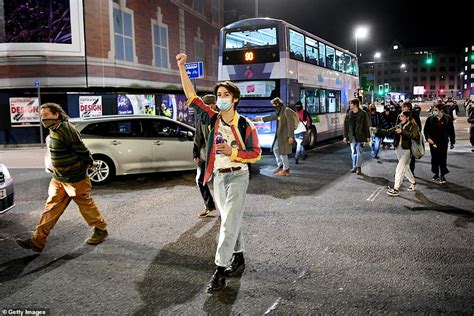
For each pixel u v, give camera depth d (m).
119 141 9.51
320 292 4.03
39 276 4.45
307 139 14.82
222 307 3.75
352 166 11.89
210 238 5.64
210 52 30.44
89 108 18.91
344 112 20.39
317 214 6.77
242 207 4.14
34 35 17.92
